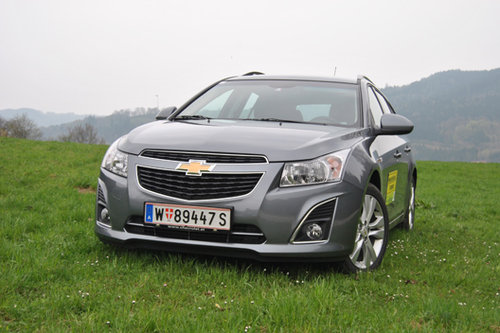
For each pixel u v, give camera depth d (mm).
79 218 5469
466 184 18172
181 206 3426
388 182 4762
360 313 2826
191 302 2926
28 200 6387
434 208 9922
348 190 3508
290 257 3338
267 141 3545
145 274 3324
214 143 3525
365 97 4691
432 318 2879
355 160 3674
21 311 2594
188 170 3430
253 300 2893
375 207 4055
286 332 2506
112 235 3658
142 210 3533
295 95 4656
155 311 2633
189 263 3613
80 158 13844
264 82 4988
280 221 3326
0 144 17312
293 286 3283
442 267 4352
